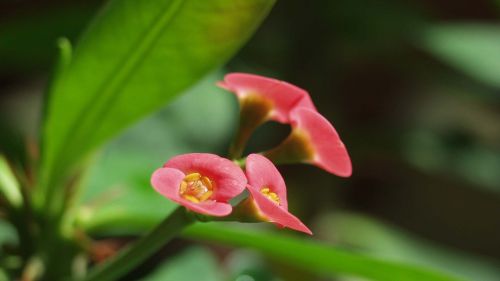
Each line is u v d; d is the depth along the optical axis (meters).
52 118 0.29
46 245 0.29
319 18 0.50
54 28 0.42
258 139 0.48
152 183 0.22
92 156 0.29
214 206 0.22
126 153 0.37
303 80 0.50
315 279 0.44
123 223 0.30
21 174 0.29
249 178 0.22
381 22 0.49
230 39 0.27
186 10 0.27
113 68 0.28
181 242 0.48
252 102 0.26
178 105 0.46
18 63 0.44
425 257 0.49
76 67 0.28
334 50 0.51
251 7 0.27
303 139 0.25
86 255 0.30
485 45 0.47
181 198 0.22
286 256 0.30
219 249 0.48
